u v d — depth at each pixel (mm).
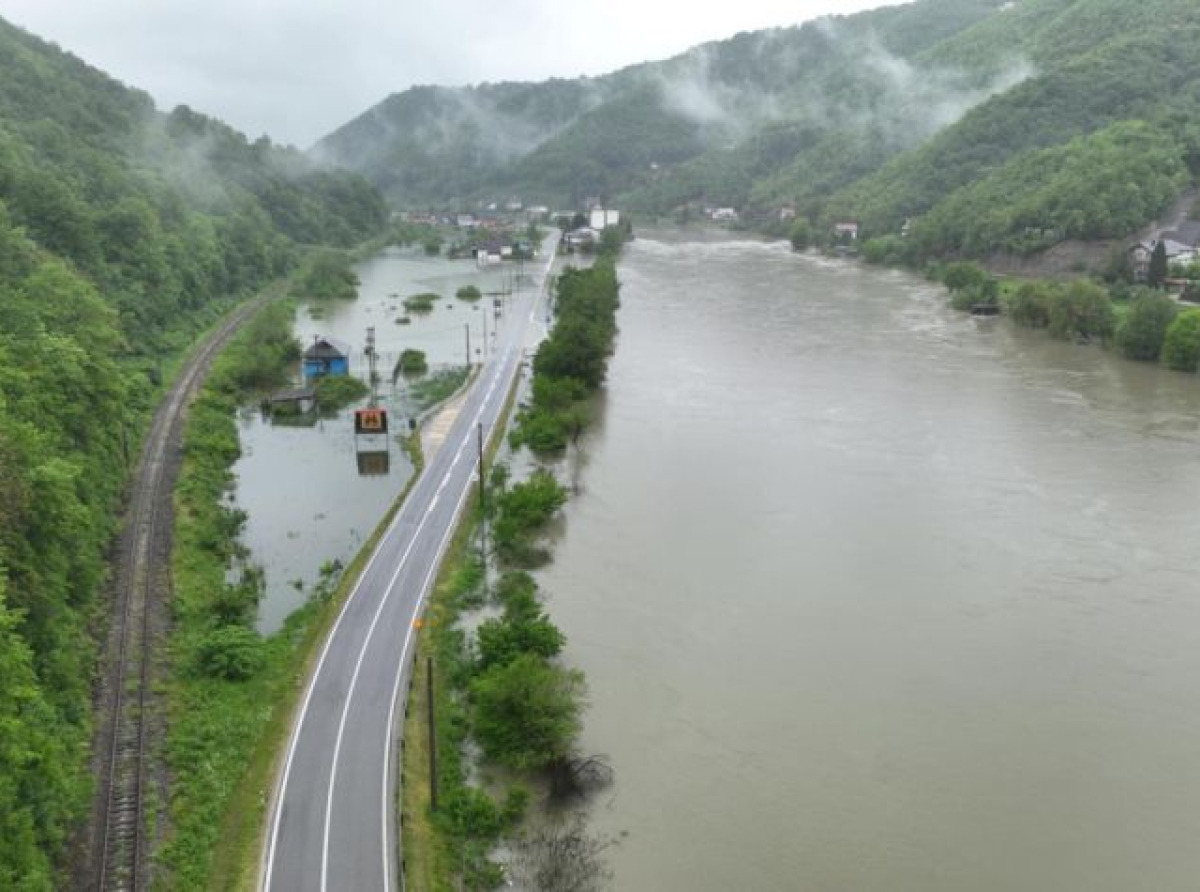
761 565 70375
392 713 51125
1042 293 151500
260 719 50062
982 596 65688
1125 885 41281
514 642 55156
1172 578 67938
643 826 44406
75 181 155625
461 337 152000
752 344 141375
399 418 108000
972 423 103062
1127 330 131000
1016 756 49438
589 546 73500
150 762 45625
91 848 39969
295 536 75875
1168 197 181250
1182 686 55344
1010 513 79188
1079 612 63500
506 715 48156
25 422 58312
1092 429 100500
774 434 99938
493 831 43625
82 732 46781
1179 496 82312
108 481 74812
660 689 54969
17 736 36531
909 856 42781
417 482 85562
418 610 62250
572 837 43375
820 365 128625
